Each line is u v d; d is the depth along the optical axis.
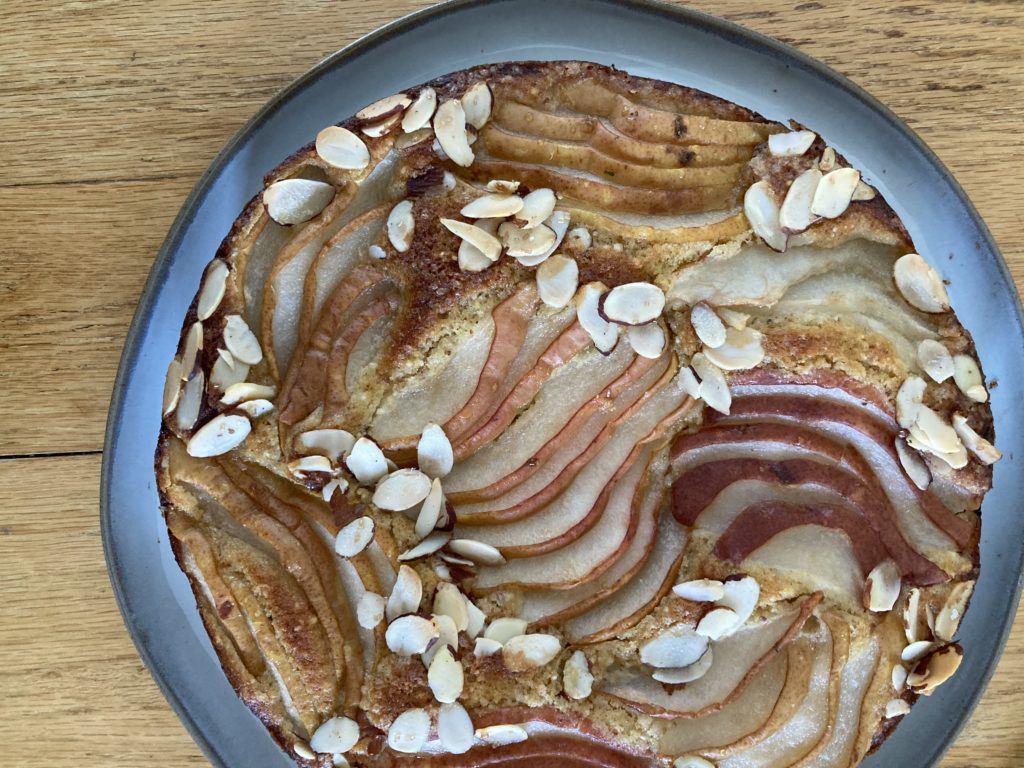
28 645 0.35
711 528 0.30
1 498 0.35
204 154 0.35
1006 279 0.32
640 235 0.29
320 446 0.29
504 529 0.30
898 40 0.34
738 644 0.29
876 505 0.29
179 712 0.32
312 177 0.30
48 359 0.35
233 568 0.30
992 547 0.32
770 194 0.30
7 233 0.35
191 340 0.29
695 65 0.32
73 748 0.35
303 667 0.29
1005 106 0.34
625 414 0.30
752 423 0.30
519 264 0.29
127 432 0.32
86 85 0.35
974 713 0.35
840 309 0.30
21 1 0.35
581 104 0.31
